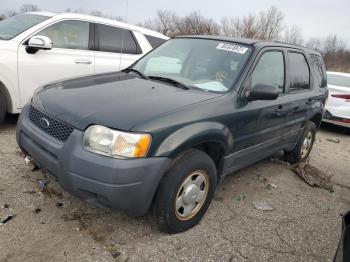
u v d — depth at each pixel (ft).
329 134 30.35
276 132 15.44
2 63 17.52
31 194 12.42
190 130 10.57
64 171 10.02
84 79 13.39
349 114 29.43
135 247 10.49
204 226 12.07
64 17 20.26
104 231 11.00
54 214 11.50
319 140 27.48
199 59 14.26
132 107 10.45
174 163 10.54
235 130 12.42
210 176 11.75
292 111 16.17
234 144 12.64
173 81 13.19
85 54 20.80
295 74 16.90
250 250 11.25
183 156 10.73
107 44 21.95
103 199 9.82
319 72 19.77
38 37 18.24
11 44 18.10
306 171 18.26
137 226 11.44
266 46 14.83
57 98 11.36
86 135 9.86
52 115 10.78
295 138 18.10
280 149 16.97
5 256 9.43
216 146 12.09
